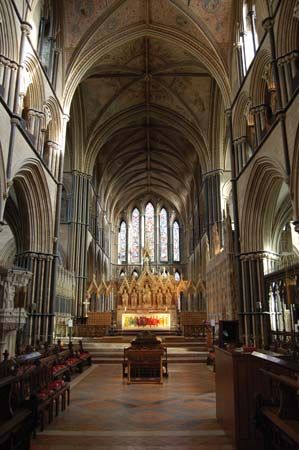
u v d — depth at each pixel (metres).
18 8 11.86
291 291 12.13
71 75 17.92
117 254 42.06
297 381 3.90
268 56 13.02
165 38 18.73
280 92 11.46
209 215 24.42
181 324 23.48
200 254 30.64
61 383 7.47
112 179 35.91
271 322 13.90
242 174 15.77
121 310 24.59
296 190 10.47
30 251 14.94
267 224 15.12
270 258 14.94
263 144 13.01
